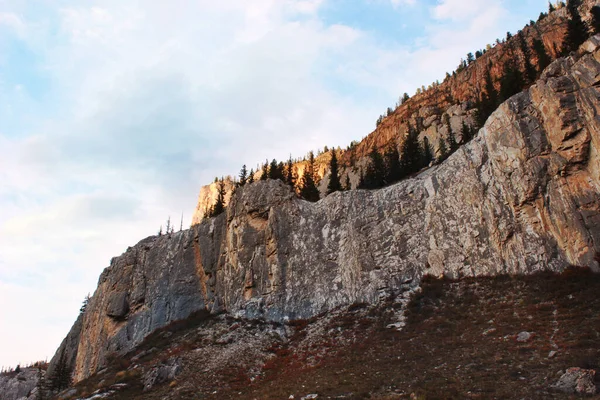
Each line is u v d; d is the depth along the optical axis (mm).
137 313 64375
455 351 28516
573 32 59531
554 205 36844
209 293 59594
